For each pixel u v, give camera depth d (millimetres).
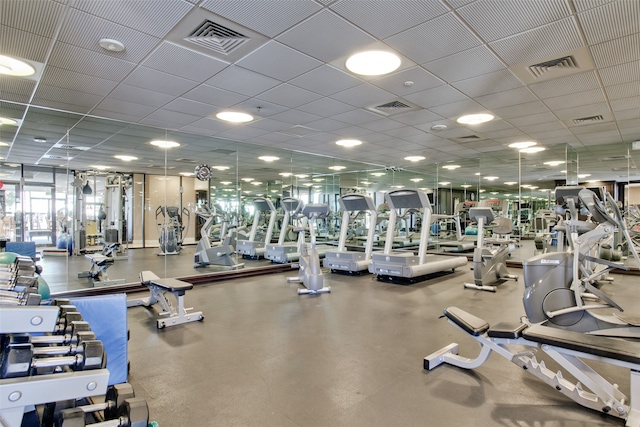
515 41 2969
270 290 5484
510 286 5773
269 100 4488
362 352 2945
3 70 3496
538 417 1985
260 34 2848
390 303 4621
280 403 2150
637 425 1778
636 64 3416
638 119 5336
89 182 5910
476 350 2982
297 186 8781
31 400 995
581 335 2102
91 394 1078
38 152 5375
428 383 2400
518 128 5938
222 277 6414
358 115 5188
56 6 2432
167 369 2641
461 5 2451
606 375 2521
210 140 6938
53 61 3301
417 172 10312
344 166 9961
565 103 4602
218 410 2076
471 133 6336
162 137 6270
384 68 3510
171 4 2428
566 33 2828
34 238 5305
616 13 2547
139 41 2945
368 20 2641
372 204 6887
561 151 7691
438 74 3664
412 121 5520
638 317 3090
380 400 2180
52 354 1202
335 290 5469
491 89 4102
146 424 1241
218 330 3543
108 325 2189
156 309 4395
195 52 3152
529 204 8180
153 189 6711
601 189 3787
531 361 2256
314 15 2576
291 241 8906
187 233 7152
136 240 6574
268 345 3119
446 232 9875
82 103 4543
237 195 7586
